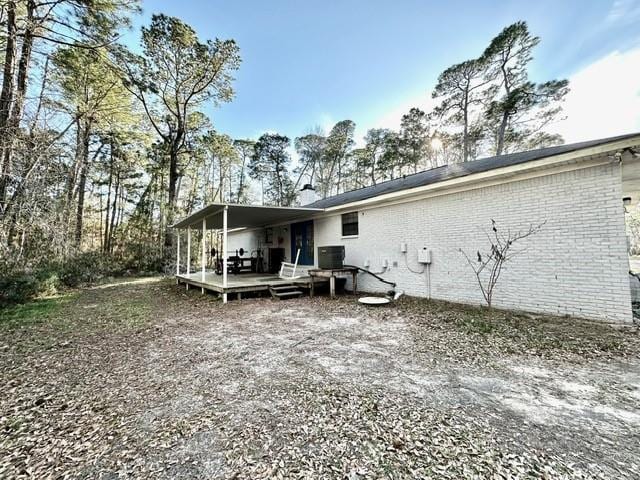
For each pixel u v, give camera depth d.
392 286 8.47
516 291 5.84
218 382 3.14
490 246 6.26
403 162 26.45
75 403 2.77
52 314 6.78
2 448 2.12
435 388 2.88
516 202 5.85
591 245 4.91
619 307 4.63
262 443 2.10
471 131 21.66
